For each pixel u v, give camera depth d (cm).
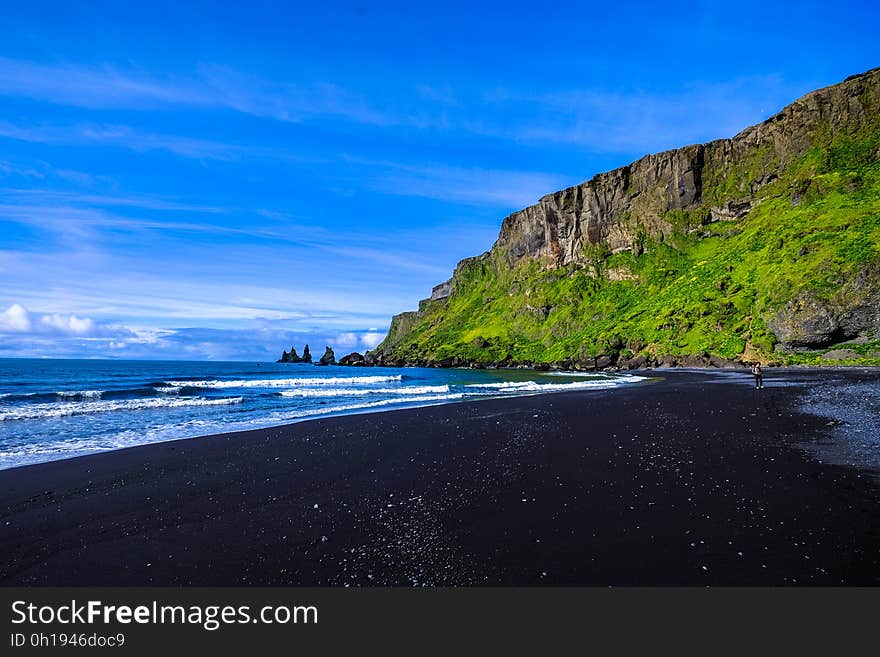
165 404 2902
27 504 934
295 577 624
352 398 3422
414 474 1138
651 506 841
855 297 5562
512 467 1177
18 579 632
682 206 12369
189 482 1091
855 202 7631
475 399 3047
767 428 1584
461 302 18338
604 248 13438
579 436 1576
